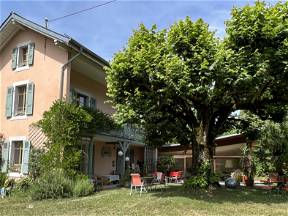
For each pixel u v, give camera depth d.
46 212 10.91
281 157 18.92
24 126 17.67
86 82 21.03
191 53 12.45
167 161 27.73
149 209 11.26
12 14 18.23
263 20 11.96
